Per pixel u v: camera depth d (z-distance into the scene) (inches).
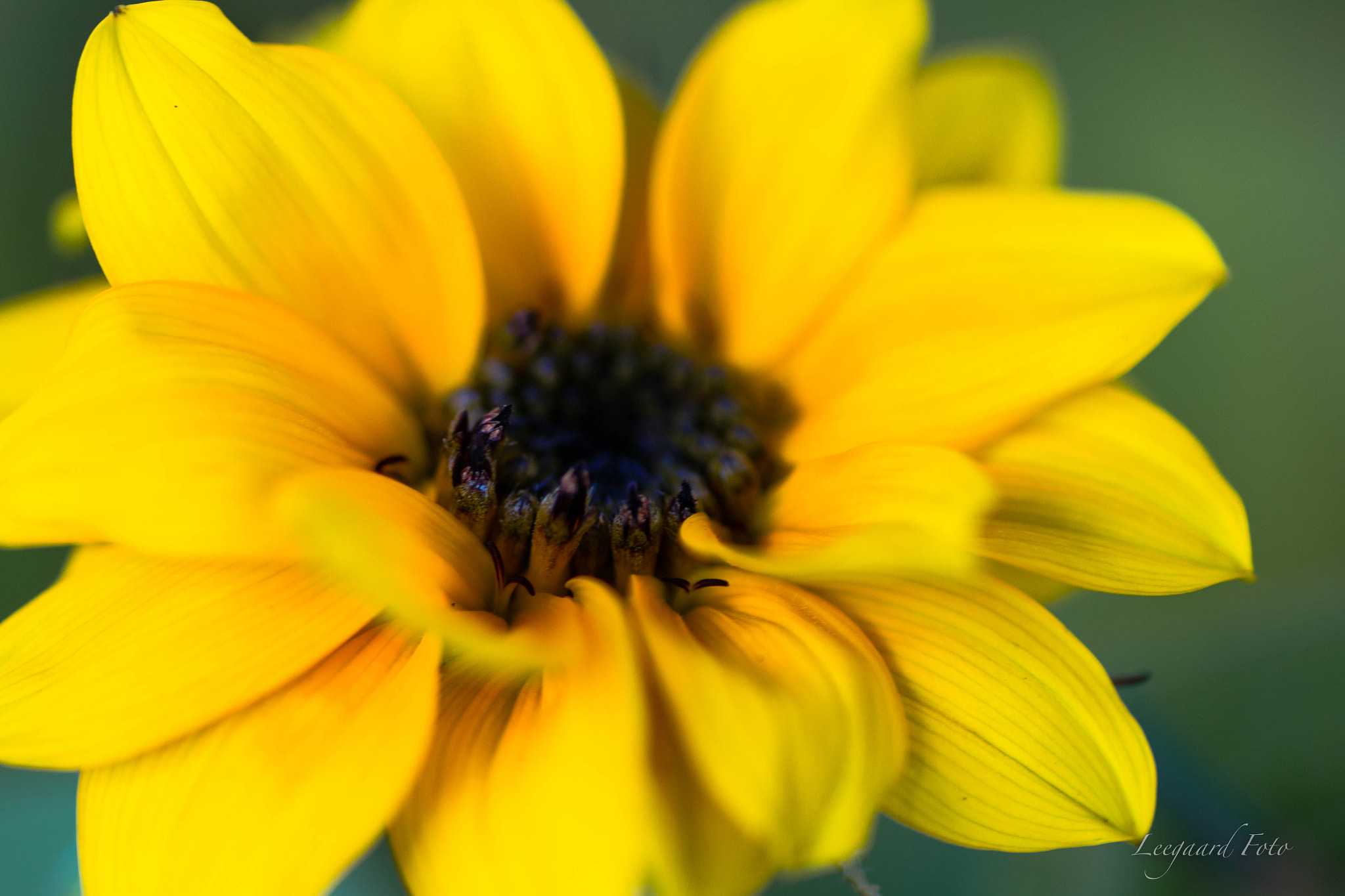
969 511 6.0
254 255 6.4
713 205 7.0
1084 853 7.9
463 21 6.7
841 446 6.9
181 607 6.2
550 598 6.4
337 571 6.1
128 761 6.1
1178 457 6.7
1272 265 11.8
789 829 5.9
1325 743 8.1
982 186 7.2
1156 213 6.7
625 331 7.2
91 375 6.1
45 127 9.6
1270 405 11.6
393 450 6.6
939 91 7.3
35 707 6.1
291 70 6.4
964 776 6.3
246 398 6.2
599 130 6.8
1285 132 11.9
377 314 6.6
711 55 6.9
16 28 9.4
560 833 5.9
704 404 7.1
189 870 6.0
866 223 6.9
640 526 6.7
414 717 6.1
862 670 6.2
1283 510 11.4
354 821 6.0
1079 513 6.6
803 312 7.0
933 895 7.9
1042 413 6.8
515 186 6.9
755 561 6.1
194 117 6.3
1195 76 12.1
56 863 8.0
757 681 6.1
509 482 6.8
